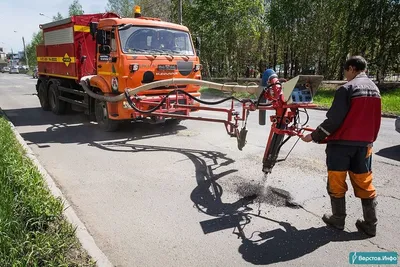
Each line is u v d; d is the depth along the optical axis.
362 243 3.38
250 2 19.80
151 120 7.82
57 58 10.45
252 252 3.23
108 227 3.68
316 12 18.64
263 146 6.87
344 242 3.39
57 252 2.90
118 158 6.16
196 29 21.44
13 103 14.43
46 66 11.48
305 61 20.55
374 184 4.84
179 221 3.82
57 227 3.30
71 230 3.25
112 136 7.92
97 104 8.52
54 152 6.57
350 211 4.02
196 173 5.33
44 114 11.33
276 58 23.86
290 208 4.13
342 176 3.46
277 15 19.27
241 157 6.14
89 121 9.88
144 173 5.36
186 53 8.24
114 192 4.62
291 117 4.20
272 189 4.66
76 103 9.57
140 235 3.52
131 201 4.33
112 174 5.32
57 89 10.73
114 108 7.68
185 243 3.38
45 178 4.69
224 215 3.96
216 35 20.34
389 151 6.55
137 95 7.40
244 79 21.83
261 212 4.03
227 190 4.66
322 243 3.38
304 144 6.96
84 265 2.82
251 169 5.47
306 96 3.95
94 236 3.49
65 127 9.02
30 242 2.88
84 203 4.27
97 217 3.90
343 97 3.27
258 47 22.69
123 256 3.16
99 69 8.12
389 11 15.45
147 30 7.70
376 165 5.68
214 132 8.27
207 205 4.22
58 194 4.27
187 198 4.42
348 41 16.66
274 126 4.26
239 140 5.85
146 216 3.93
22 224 3.12
